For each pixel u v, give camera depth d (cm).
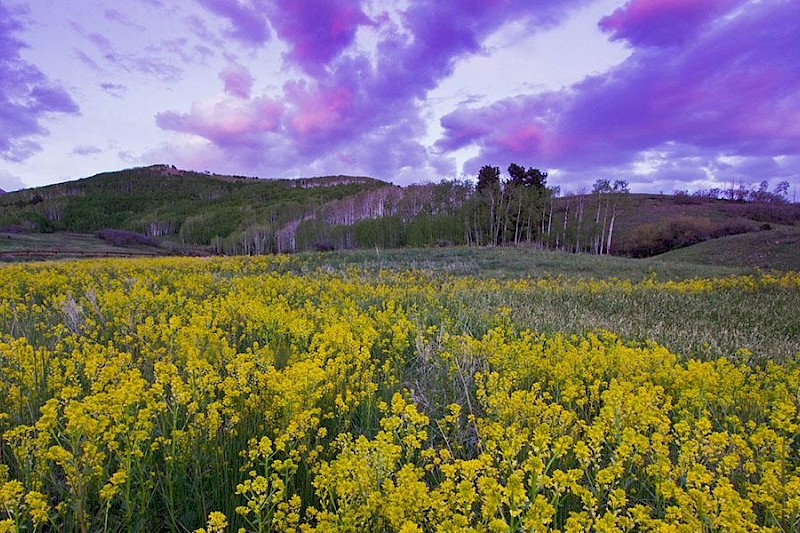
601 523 224
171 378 365
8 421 360
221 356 527
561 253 3406
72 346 585
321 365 484
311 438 384
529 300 1165
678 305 1175
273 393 410
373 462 291
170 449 329
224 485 316
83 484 275
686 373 498
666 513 272
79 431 277
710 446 320
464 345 599
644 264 2723
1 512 269
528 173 6881
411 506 256
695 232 5966
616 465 291
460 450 382
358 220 7669
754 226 6100
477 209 5716
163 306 860
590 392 470
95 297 852
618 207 8631
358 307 970
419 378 574
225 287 1205
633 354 568
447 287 1426
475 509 288
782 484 293
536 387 453
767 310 1123
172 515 289
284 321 691
